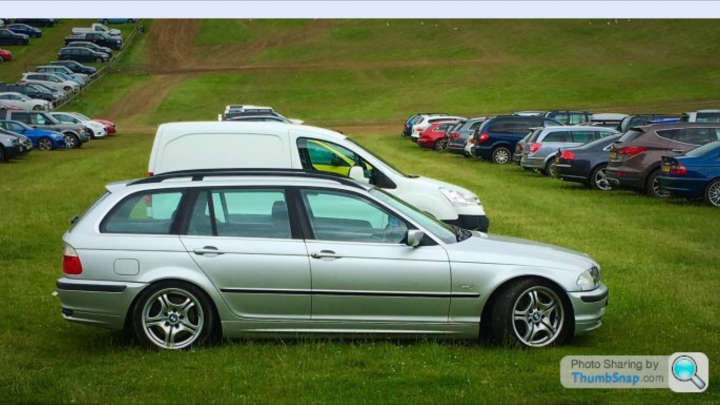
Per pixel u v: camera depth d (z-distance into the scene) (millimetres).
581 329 6859
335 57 82125
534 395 5711
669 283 9656
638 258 11359
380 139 44719
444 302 6770
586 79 67625
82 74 67500
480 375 6121
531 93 63719
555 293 6828
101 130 43750
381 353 6605
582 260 7102
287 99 65062
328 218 6910
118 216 6875
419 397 5621
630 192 20375
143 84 68875
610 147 20859
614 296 8867
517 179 23969
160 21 96375
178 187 6945
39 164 28656
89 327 7711
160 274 6707
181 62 79625
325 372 6184
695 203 18047
